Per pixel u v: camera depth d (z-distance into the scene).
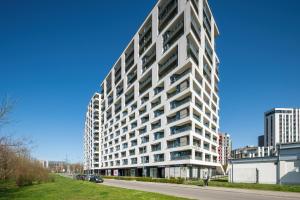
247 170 38.12
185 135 53.62
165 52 62.62
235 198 20.75
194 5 59.44
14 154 26.50
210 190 28.86
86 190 23.19
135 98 77.94
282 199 20.70
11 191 23.53
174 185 38.28
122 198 16.78
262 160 36.81
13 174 28.81
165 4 65.69
